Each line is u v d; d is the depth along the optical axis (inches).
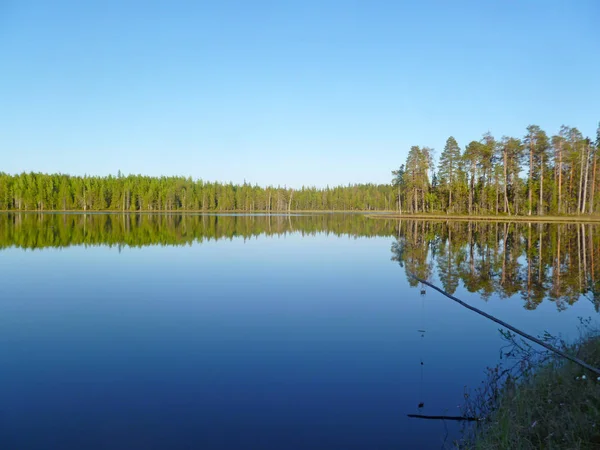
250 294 574.9
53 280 668.7
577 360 254.7
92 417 249.0
